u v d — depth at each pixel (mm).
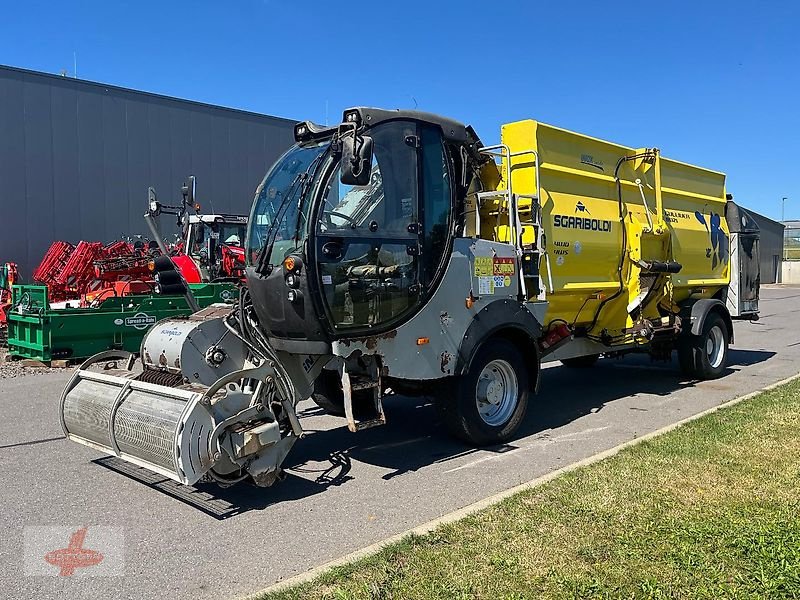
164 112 20984
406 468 5965
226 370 5770
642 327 8484
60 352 11891
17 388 9812
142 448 4941
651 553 3857
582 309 8086
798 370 11039
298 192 5461
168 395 4957
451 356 6094
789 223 69750
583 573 3656
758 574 3566
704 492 4824
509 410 6797
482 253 6430
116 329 12484
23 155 18297
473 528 4301
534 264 7039
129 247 17562
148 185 20703
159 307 13062
